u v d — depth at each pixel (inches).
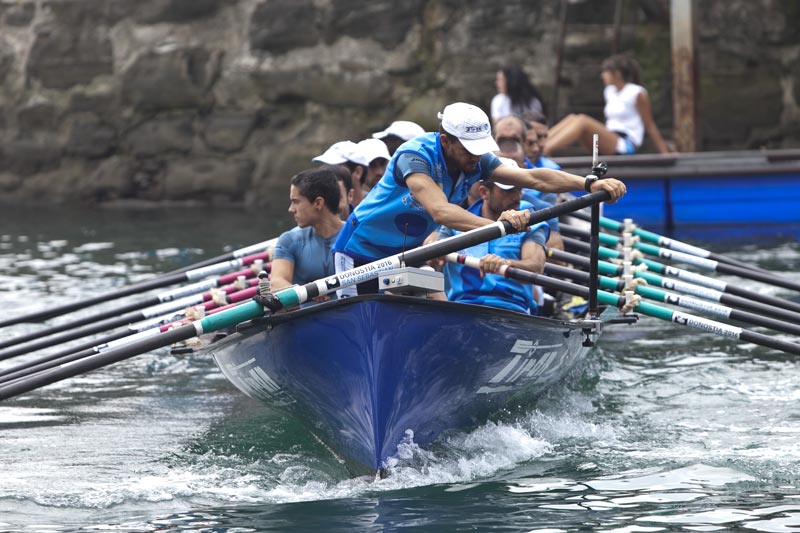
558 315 1230.3
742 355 1190.9
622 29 2460.6
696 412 965.2
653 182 2046.0
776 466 798.5
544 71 2490.2
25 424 973.8
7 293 1507.1
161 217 2359.7
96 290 1525.6
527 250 1001.5
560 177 858.1
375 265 789.2
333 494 759.7
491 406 900.6
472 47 2507.4
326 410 832.9
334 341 782.5
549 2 2484.0
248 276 1175.0
